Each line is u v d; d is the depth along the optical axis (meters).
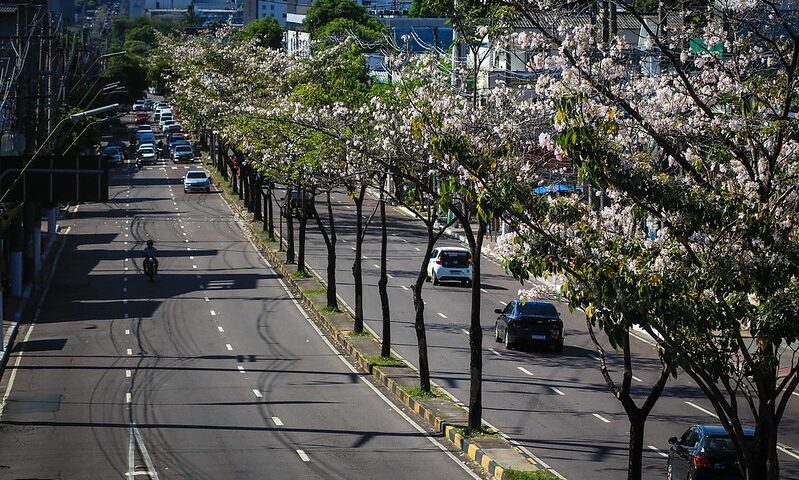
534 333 61.06
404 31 147.62
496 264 97.44
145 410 46.84
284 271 89.56
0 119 83.25
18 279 77.12
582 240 26.22
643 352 62.34
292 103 62.78
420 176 44.94
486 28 38.59
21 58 70.31
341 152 49.59
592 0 29.17
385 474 37.16
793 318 23.61
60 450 40.16
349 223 121.25
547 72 29.20
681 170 29.11
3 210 67.62
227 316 71.88
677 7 29.20
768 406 25.33
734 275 23.91
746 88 26.95
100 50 168.75
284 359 58.94
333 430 43.72
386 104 45.00
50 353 59.84
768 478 25.34
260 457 39.25
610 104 26.86
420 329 49.47
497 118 37.38
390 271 91.50
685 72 29.84
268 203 112.31
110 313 72.75
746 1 27.33
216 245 107.00
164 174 171.00
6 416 45.75
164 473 36.97
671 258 24.66
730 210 23.83
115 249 104.00
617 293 24.31
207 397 49.50
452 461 39.31
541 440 41.91
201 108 120.00
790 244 24.41
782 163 25.84
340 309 73.25
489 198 26.95
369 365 55.84
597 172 24.33
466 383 52.50
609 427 44.25
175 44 177.88
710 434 34.41
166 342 63.12
